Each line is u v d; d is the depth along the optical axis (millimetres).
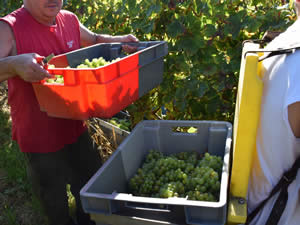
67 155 2453
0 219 3000
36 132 2178
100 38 2744
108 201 1429
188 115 3172
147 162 2186
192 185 1806
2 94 5992
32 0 1981
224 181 1481
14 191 3355
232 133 2082
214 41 2877
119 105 1857
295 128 1254
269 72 1340
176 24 2742
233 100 2986
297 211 1411
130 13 3203
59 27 2277
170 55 2951
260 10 2869
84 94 1708
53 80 1897
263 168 1440
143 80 2111
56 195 2432
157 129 2223
